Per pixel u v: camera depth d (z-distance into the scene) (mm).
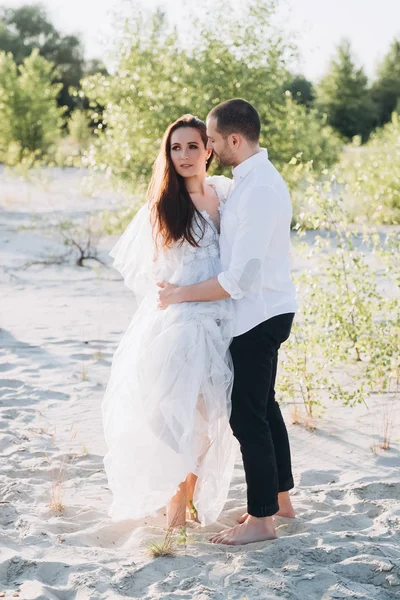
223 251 3428
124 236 3699
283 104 15039
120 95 14242
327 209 6547
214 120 3375
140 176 14094
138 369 3453
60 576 3125
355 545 3350
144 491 3410
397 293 8758
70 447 4676
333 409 5449
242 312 3375
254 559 3248
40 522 3596
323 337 5676
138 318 3656
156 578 3113
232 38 13930
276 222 3328
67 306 8867
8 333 7527
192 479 3732
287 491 3707
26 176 23047
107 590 2992
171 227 3428
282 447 3670
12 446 4645
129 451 3428
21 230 14289
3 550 3309
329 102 51344
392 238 6559
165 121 13578
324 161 15945
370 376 5543
